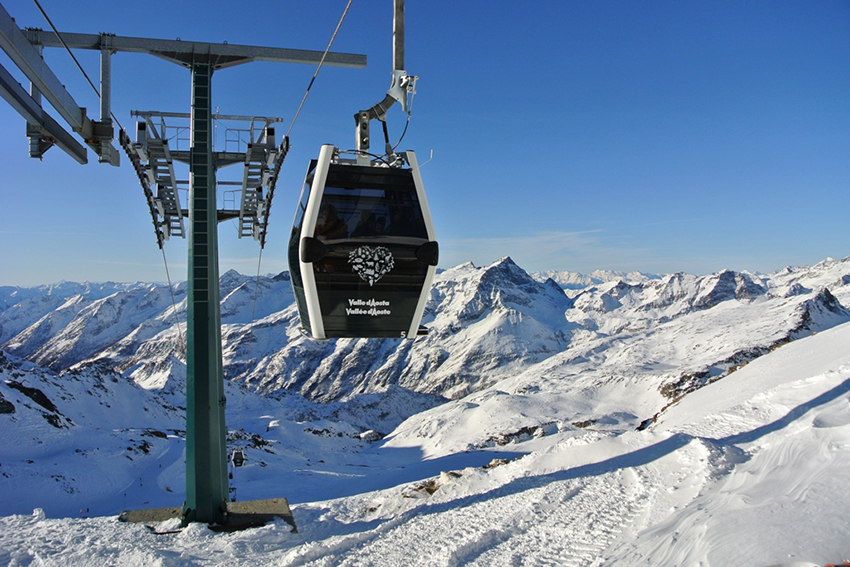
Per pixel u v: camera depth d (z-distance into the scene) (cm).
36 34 1495
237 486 9338
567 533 956
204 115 1602
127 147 1758
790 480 877
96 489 9544
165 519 1516
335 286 1170
